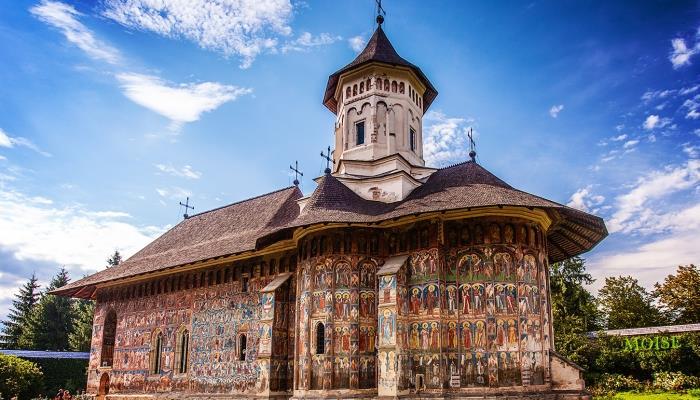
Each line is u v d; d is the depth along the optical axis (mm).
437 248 28797
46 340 83500
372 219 30031
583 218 30391
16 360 49750
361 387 28828
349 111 38750
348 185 35625
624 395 39594
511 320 27672
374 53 38594
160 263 43594
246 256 37344
